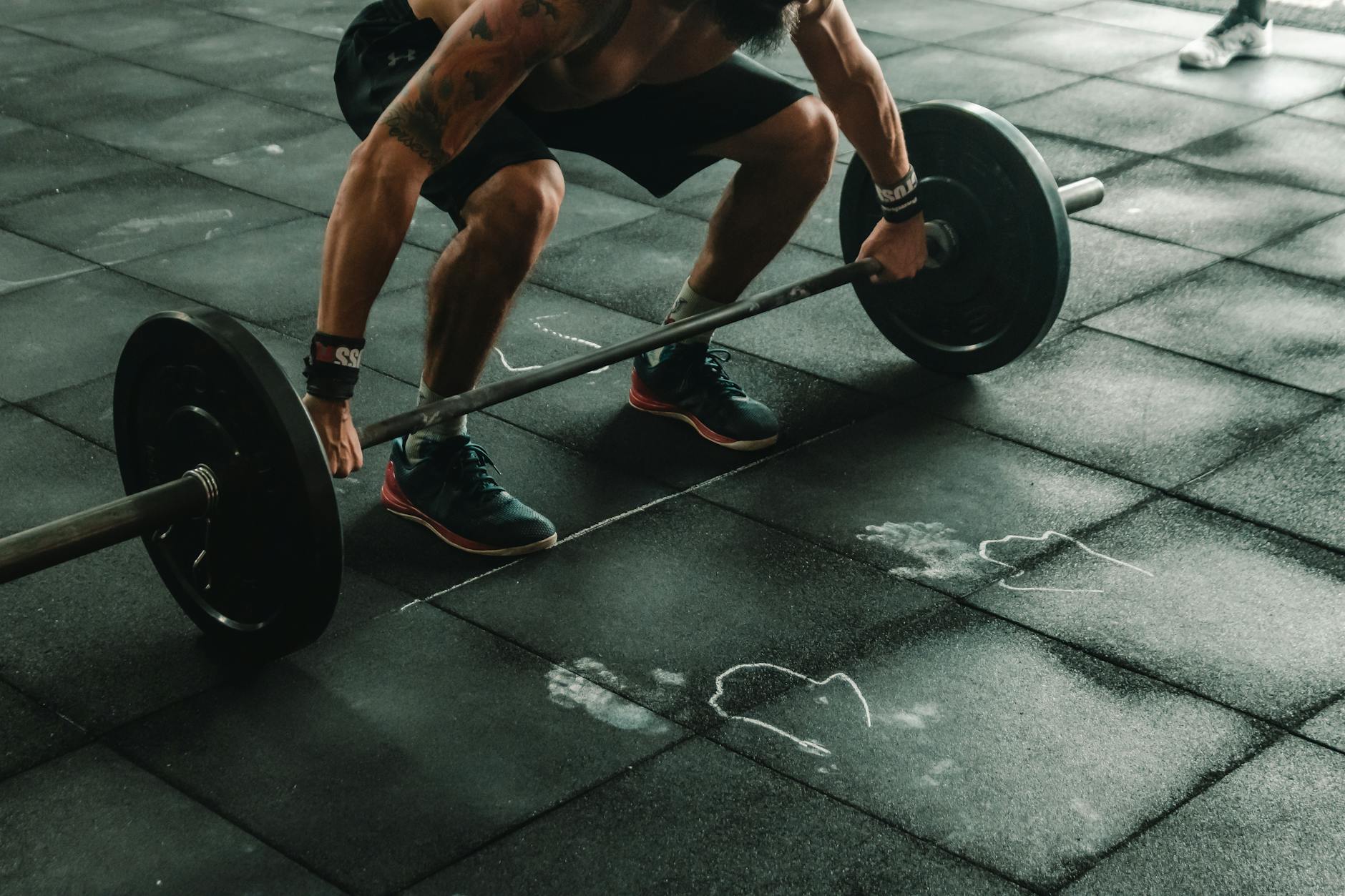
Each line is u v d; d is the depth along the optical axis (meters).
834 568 2.27
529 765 1.83
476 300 2.17
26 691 1.96
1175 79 4.84
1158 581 2.23
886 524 2.39
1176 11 5.64
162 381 1.88
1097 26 5.46
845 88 2.37
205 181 3.99
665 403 2.71
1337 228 3.66
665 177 2.53
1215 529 2.37
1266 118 4.47
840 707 1.94
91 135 4.34
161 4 5.79
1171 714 1.93
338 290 1.84
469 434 2.67
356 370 1.89
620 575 2.25
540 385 2.15
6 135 4.32
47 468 2.53
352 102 2.30
